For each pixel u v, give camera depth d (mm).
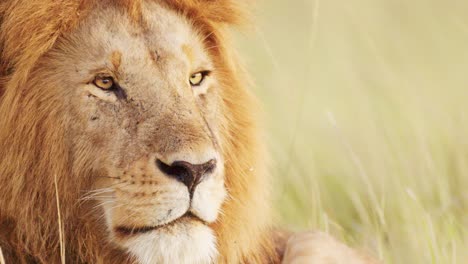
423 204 14859
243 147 10844
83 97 9859
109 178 9766
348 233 14227
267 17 27562
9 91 9805
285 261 11398
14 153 9836
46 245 9977
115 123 9836
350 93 20891
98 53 9906
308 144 18125
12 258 9922
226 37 11164
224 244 10500
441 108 19375
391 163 16562
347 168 17062
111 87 9922
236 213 10609
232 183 10602
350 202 15953
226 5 11211
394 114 18578
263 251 11328
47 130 9891
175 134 9648
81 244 10000
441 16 27062
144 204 9570
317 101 21391
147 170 9578
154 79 9961
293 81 21109
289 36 27156
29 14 9867
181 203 9500
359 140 18141
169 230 9570
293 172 15852
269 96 20266
